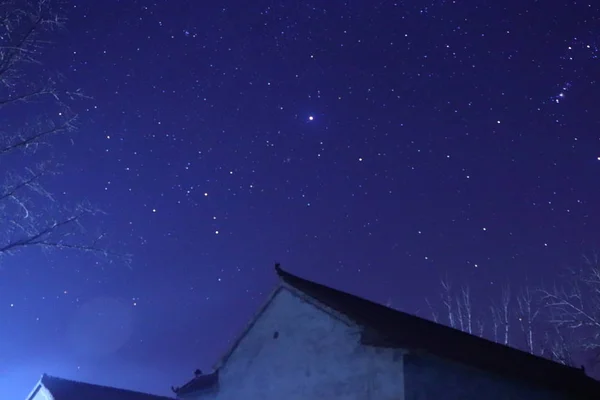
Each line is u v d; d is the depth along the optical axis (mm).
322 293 18453
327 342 16375
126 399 30828
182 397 19312
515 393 16172
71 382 30062
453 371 15195
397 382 14570
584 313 28500
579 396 17828
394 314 21000
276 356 17500
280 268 18516
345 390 15516
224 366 18766
